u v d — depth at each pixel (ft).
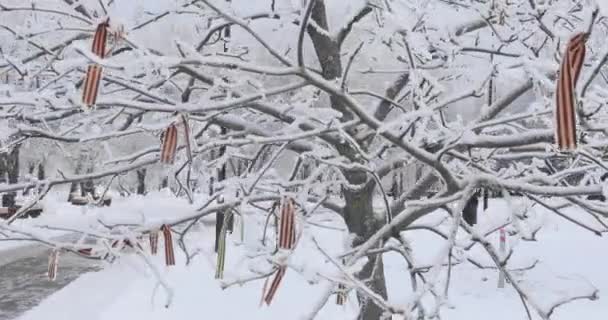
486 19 13.29
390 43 14.19
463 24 14.57
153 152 17.42
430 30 13.94
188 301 32.73
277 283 12.00
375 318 15.96
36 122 14.62
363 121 11.97
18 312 32.94
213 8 10.80
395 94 17.19
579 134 11.55
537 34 14.17
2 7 13.08
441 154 12.45
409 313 10.92
